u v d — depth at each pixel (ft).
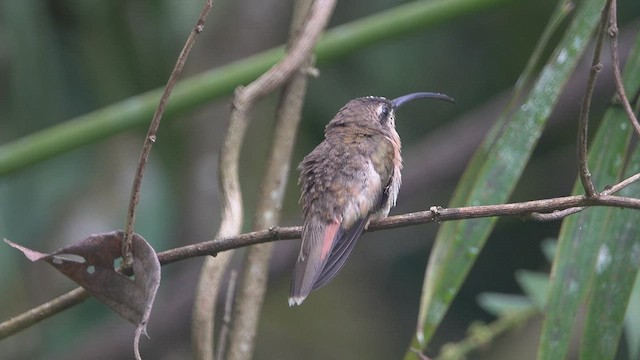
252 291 26.58
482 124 49.26
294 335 50.44
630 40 47.42
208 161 43.29
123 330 44.29
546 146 51.19
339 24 46.24
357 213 25.17
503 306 33.58
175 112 29.19
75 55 33.40
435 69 47.37
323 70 45.65
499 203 23.82
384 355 51.55
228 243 21.33
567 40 24.18
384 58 46.16
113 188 38.32
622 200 20.06
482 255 52.70
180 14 35.63
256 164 46.75
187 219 42.22
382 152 26.63
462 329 52.47
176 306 45.42
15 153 28.76
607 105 23.53
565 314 22.71
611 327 22.61
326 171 25.75
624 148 23.30
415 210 52.65
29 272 40.83
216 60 44.98
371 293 53.21
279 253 47.91
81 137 28.94
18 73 32.53
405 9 29.14
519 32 47.55
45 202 37.09
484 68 48.14
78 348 43.14
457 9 29.14
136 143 38.75
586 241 22.90
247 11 45.47
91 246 20.47
